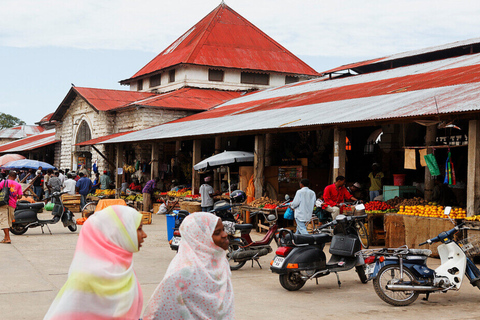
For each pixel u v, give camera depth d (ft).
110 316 10.10
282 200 57.77
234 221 36.17
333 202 39.45
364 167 68.08
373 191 54.75
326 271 27.94
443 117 36.76
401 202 43.34
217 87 113.19
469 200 35.09
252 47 121.80
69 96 111.45
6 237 42.98
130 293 10.45
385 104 45.70
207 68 112.06
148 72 120.57
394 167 63.41
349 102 53.93
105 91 106.52
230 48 118.73
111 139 84.99
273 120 54.13
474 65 56.80
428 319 21.97
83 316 9.93
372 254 25.26
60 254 37.96
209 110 90.99
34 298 24.86
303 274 27.48
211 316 11.69
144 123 89.56
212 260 11.92
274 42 127.34
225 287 12.06
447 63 65.72
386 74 71.72
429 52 80.18
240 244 34.06
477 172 35.04
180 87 111.96
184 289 11.47
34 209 49.88
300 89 83.41
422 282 24.56
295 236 27.68
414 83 55.01
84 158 113.09
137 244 10.50
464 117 35.78
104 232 10.19
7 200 42.52
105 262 10.12
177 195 71.72
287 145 69.36
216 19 126.82
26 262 34.37
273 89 96.89
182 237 11.96
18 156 105.60
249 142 81.25
